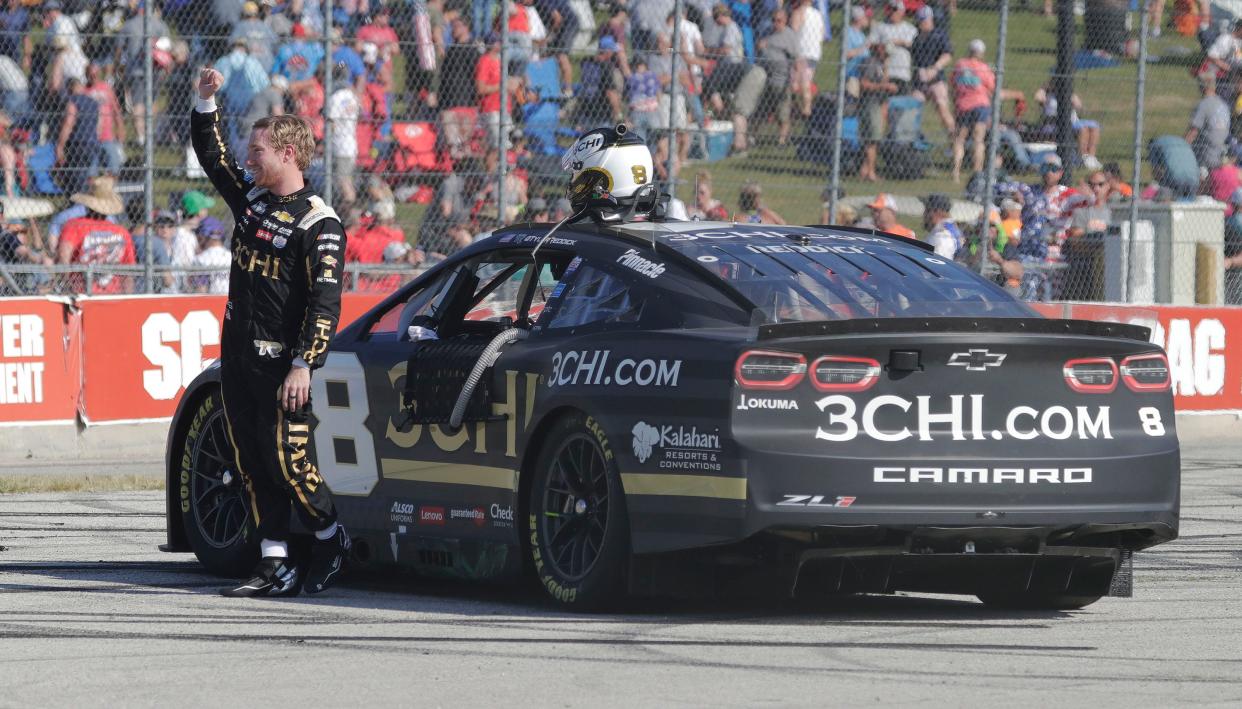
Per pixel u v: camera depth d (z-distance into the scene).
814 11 52.78
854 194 52.91
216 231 48.38
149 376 44.22
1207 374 51.56
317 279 19.89
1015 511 18.09
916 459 17.89
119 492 35.25
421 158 48.66
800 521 17.55
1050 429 18.45
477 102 49.53
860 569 18.62
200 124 20.78
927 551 18.08
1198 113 57.16
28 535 27.97
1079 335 18.69
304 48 50.75
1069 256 53.56
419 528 21.53
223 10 50.59
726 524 17.70
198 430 23.50
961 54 55.31
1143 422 19.00
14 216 47.22
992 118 51.00
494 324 21.56
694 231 21.08
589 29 52.00
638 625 18.36
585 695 14.30
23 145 47.81
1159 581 23.44
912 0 54.62
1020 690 14.68
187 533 23.59
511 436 20.20
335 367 22.89
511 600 20.62
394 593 21.39
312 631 17.81
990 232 52.34
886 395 18.03
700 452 17.91
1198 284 53.72
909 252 21.39
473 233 48.72
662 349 18.67
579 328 20.09
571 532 19.77
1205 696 14.45
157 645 16.84
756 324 18.44
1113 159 56.19
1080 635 18.19
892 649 16.94
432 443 21.36
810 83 52.12
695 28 52.31
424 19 49.75
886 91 52.84
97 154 48.22
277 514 20.84
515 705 13.87
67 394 43.00
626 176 21.72
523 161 49.59
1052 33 56.72
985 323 18.19
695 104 51.44
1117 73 57.16
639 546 18.45
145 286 45.91
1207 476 40.62
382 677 15.10
